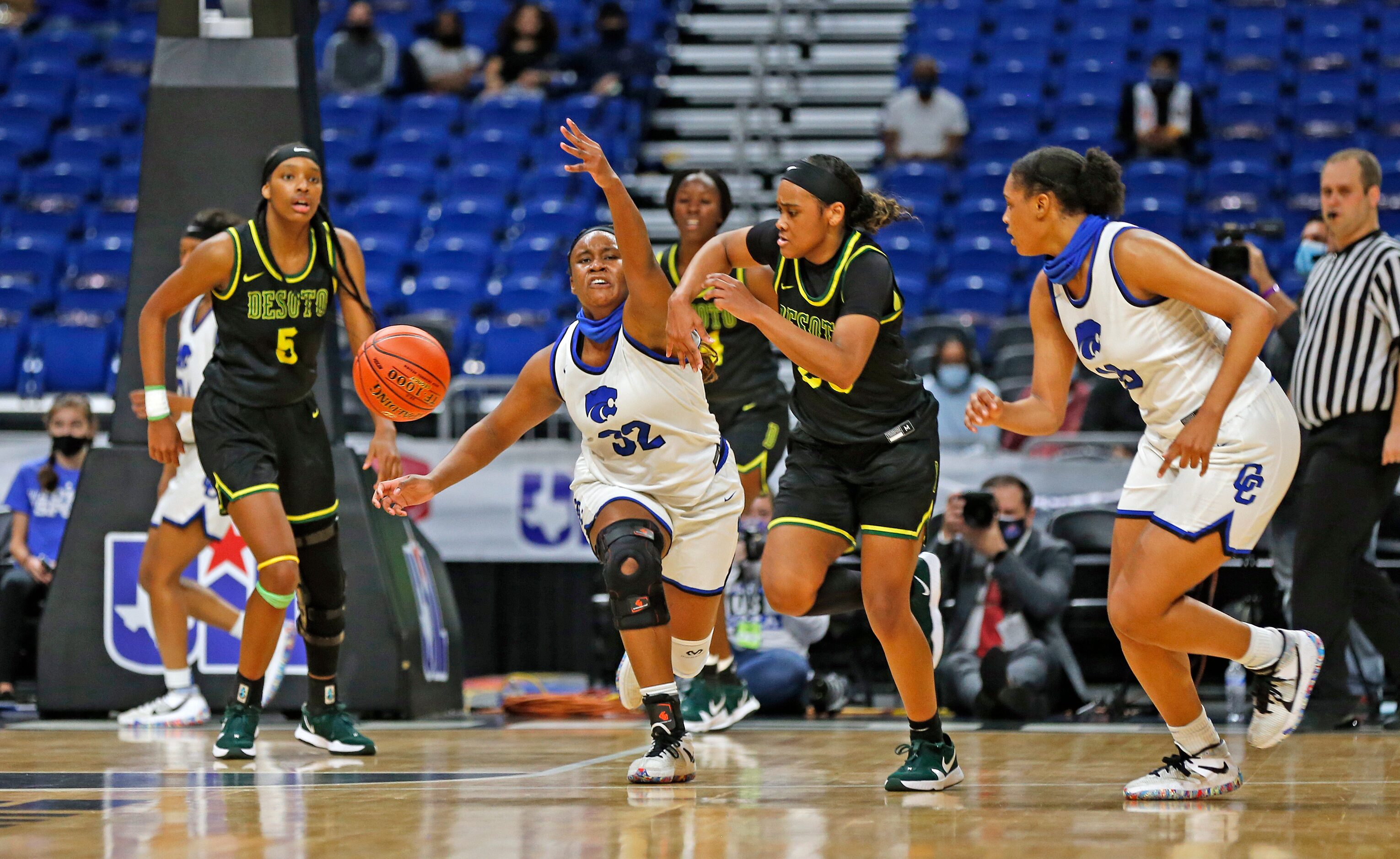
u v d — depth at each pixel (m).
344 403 14.38
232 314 8.58
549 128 26.97
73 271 22.89
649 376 7.01
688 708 10.40
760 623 12.54
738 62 29.64
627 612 6.96
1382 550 13.77
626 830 5.53
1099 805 6.27
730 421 10.77
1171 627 6.38
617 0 28.83
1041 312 6.86
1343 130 25.88
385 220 24.30
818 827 5.57
